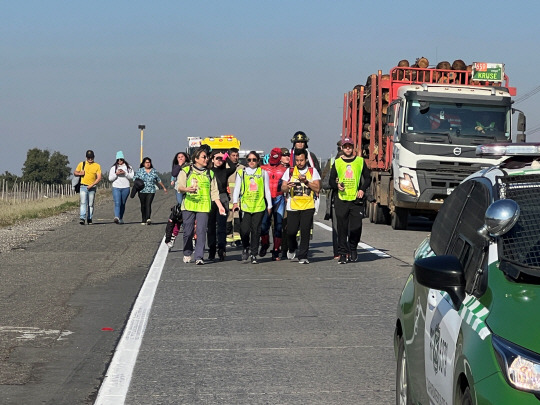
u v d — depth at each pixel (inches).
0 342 390.6
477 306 184.1
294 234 693.9
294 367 346.6
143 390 312.5
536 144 220.5
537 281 181.2
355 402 296.2
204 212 681.6
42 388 312.7
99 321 442.3
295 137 690.2
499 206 189.0
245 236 694.5
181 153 906.1
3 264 681.0
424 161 965.2
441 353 201.8
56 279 594.9
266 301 504.4
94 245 837.8
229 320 446.0
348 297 518.6
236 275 619.2
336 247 718.5
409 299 248.4
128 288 554.3
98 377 329.7
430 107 973.8
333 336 405.4
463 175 965.8
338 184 679.1
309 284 573.3
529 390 158.7
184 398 302.2
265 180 688.4
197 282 583.2
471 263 200.4
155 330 420.5
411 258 722.2
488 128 969.5
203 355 368.2
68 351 373.4
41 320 443.5
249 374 336.2
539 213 198.4
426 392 220.7
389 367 345.7
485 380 165.2
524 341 165.2
